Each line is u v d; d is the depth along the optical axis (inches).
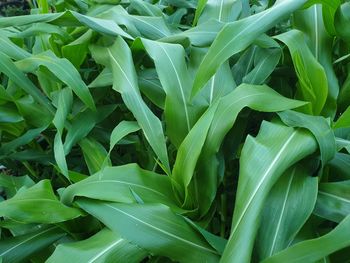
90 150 34.0
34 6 60.8
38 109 35.8
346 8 37.9
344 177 28.7
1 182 33.6
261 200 22.0
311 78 30.7
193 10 54.6
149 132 29.1
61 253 23.4
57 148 30.0
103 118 35.7
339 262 24.0
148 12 44.6
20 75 34.5
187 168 26.6
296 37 32.2
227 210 33.2
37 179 40.7
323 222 28.6
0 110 34.9
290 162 24.1
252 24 29.4
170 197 28.3
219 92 32.2
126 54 33.4
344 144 27.3
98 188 26.3
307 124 26.2
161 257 26.2
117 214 24.9
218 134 27.5
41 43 43.2
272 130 26.4
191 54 35.2
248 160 24.6
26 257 26.9
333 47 38.1
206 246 24.4
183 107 30.6
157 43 32.7
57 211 25.9
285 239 23.2
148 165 36.1
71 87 33.2
